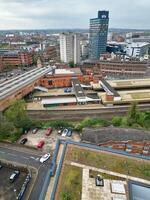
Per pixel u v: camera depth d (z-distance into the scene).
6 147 75.81
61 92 135.00
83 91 127.75
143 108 113.12
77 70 176.00
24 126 87.56
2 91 112.12
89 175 45.41
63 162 49.50
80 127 87.44
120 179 44.78
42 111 109.06
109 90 123.81
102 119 94.56
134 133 69.81
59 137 83.56
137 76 186.38
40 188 56.41
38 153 72.69
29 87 129.62
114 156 52.62
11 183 58.56
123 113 107.44
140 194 41.47
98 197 39.41
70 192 40.34
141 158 52.22
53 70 172.00
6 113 89.81
